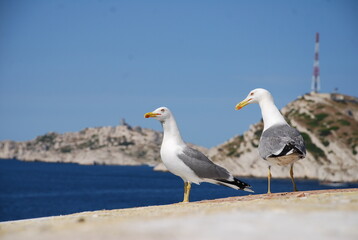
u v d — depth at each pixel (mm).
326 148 132375
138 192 101438
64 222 8156
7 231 6984
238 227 5816
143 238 5344
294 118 148625
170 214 7738
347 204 7703
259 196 11320
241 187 12500
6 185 129000
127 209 10602
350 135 135625
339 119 142750
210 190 57125
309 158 130250
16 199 86562
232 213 7098
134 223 6637
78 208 68062
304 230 5570
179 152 12297
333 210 7059
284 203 8312
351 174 117000
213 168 12344
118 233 5773
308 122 144125
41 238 5793
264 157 12039
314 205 7711
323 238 5152
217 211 7598
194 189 60969
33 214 60375
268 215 6723
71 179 162000
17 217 57156
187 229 5805
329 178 117250
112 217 8312
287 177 128750
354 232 5441
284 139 11828
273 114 12859
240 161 140875
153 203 71688
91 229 6254
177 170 12375
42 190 110688
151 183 140750
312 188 82188
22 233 6406
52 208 68375
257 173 134750
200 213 7496
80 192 103875
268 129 12578
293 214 6754
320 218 6363
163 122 12469
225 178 12445
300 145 11742
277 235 5312
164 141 12547
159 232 5688
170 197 85500
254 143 142375
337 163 128125
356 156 127500
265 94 13055
